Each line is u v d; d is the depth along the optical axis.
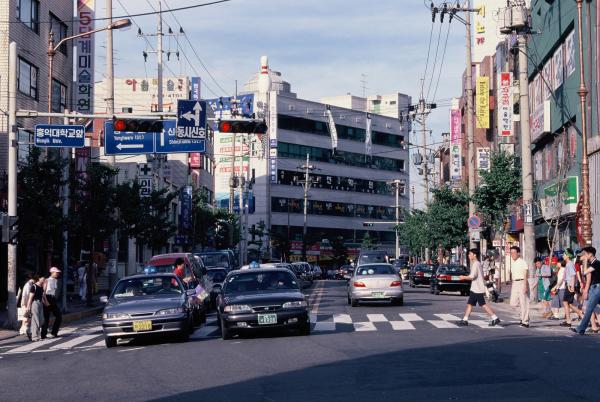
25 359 18.25
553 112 41.88
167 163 71.50
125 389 12.45
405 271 84.25
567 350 15.38
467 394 10.59
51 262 43.12
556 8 40.12
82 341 22.62
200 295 25.61
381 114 145.00
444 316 26.16
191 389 12.08
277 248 111.94
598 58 33.75
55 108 43.81
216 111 112.56
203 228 65.69
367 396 10.73
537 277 30.91
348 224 126.12
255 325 19.62
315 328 22.44
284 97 117.44
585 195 29.25
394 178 133.88
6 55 37.19
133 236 43.25
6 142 36.75
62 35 45.34
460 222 59.22
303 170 115.38
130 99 85.75
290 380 12.48
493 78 66.81
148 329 19.77
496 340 17.45
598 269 19.48
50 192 30.97
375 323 23.61
